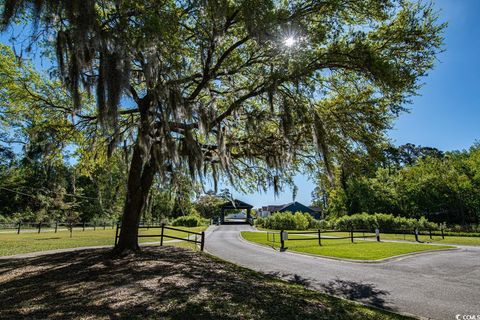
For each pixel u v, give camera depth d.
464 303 5.99
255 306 5.12
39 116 10.12
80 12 4.90
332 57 8.35
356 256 12.55
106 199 19.97
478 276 8.80
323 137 8.05
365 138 9.22
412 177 37.50
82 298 5.31
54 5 4.91
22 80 9.29
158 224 40.50
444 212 37.91
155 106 7.38
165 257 9.99
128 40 5.75
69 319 4.31
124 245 10.09
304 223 37.16
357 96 9.56
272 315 4.73
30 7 4.98
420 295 6.63
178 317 4.45
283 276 8.62
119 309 4.74
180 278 6.91
